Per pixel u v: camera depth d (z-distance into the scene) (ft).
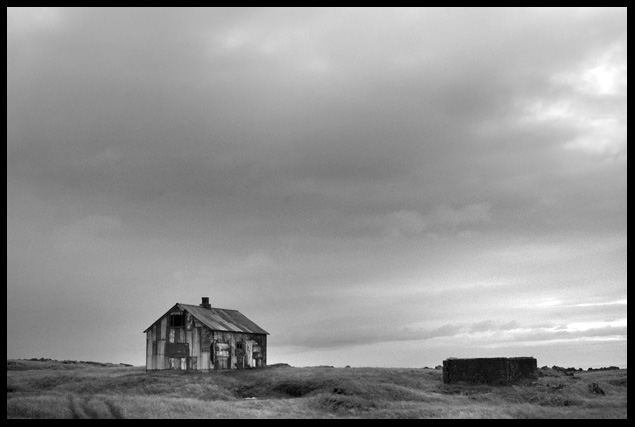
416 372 232.94
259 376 230.89
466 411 162.20
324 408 168.04
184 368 250.78
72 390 205.77
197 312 259.60
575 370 262.26
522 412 160.97
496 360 207.10
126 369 272.92
